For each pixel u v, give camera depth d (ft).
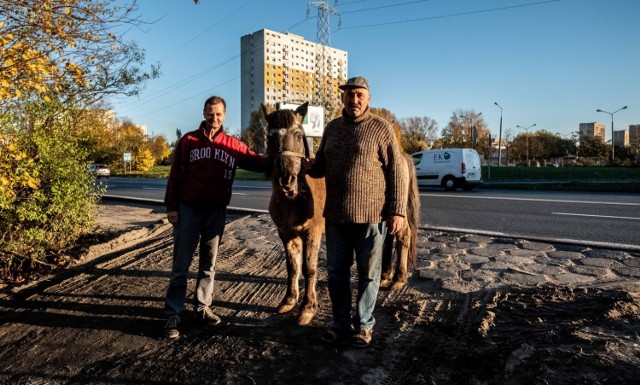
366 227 11.23
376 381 9.81
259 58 242.37
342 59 238.27
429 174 61.57
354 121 11.24
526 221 29.53
